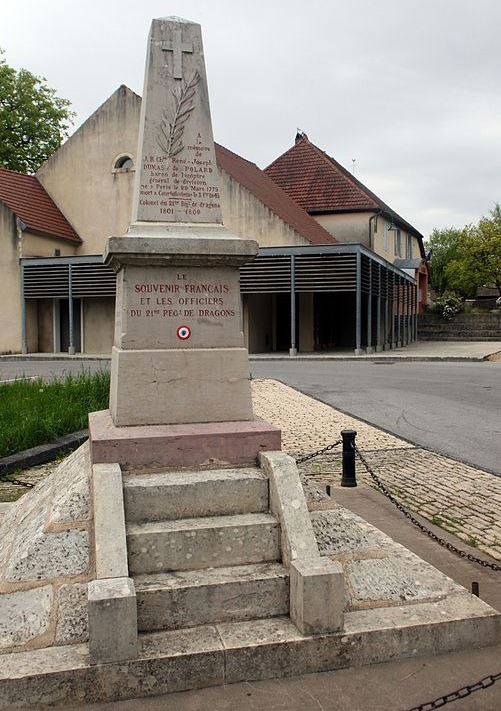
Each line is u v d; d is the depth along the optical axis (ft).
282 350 97.04
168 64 18.17
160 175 17.85
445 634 13.26
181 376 16.74
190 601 13.07
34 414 33.42
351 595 13.99
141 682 11.91
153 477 14.90
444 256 210.18
